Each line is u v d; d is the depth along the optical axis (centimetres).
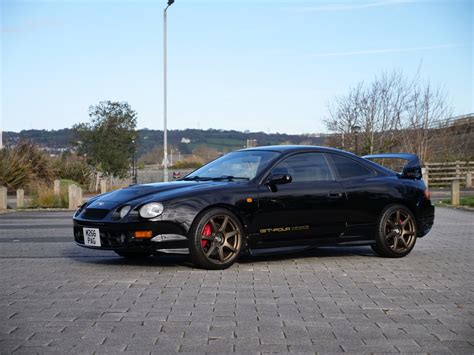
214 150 6169
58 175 3544
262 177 758
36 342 433
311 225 773
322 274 700
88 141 3919
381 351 415
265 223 744
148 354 407
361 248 931
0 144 3206
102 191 2741
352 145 4078
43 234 1170
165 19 3294
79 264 771
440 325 482
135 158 4053
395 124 3988
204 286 627
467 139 4047
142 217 690
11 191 3105
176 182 785
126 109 3978
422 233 867
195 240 703
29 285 632
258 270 723
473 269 740
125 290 607
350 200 798
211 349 418
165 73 3309
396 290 613
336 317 505
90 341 436
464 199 2178
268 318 500
